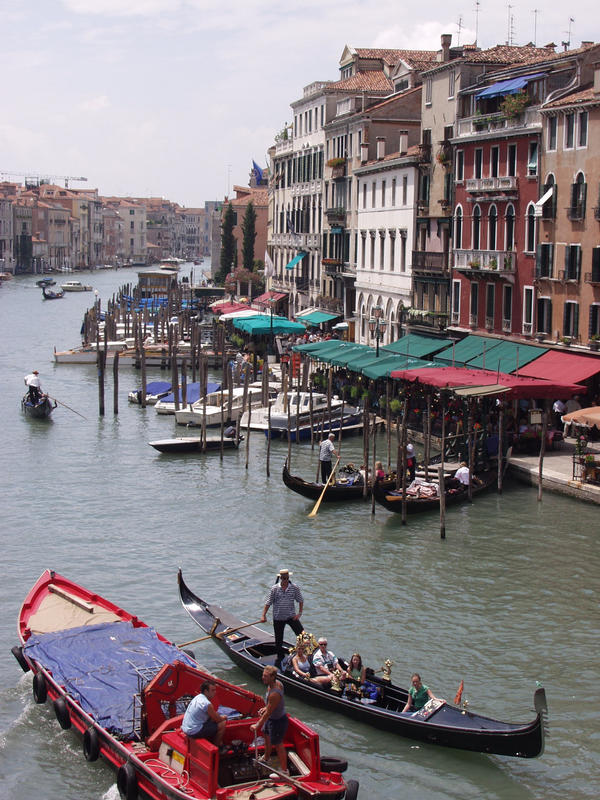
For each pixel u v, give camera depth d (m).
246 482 36.66
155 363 71.56
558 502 32.38
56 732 18.09
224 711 16.41
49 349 80.75
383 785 16.48
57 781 16.67
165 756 15.82
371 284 61.06
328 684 18.69
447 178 50.34
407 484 33.06
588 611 23.58
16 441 44.19
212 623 21.28
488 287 46.00
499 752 16.55
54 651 19.08
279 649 19.91
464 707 17.42
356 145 64.06
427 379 37.97
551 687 19.81
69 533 29.95
